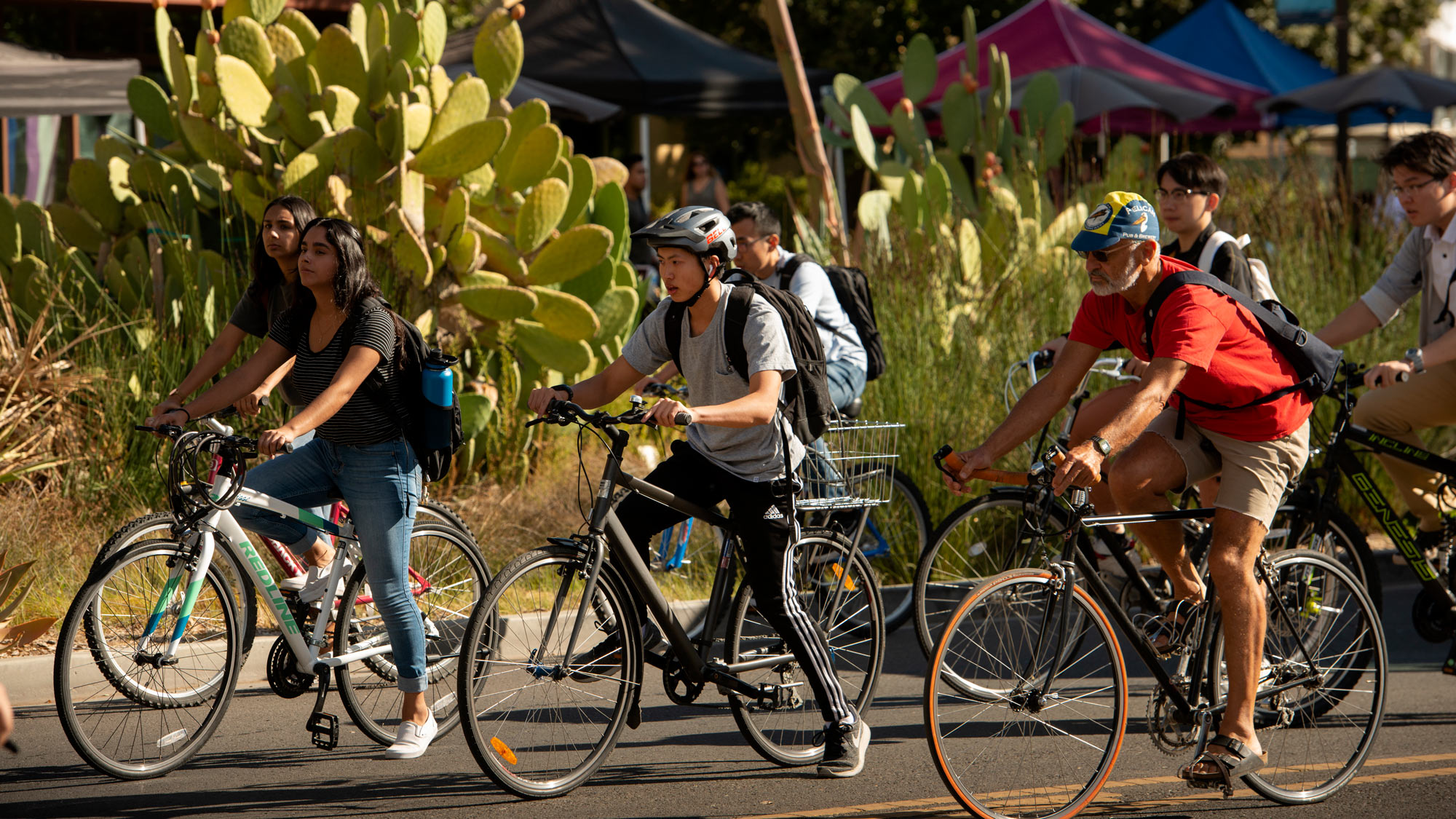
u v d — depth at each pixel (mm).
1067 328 22016
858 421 14453
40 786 11305
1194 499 14227
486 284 20875
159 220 20359
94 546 16922
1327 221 23812
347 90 19625
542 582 11039
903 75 29000
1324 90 38094
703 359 11141
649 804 11164
